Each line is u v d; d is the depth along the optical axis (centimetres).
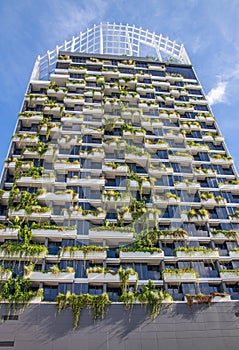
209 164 4362
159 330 2612
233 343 2614
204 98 5438
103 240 3266
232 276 3134
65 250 3067
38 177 3672
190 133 4753
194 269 3206
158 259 3188
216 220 3681
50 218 3366
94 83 5216
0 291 2691
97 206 3600
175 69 5991
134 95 5009
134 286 2981
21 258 2962
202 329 2659
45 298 2792
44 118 4403
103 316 2644
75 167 3862
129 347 2494
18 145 4084
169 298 2808
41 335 2481
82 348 2450
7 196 3459
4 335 2459
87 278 2939
